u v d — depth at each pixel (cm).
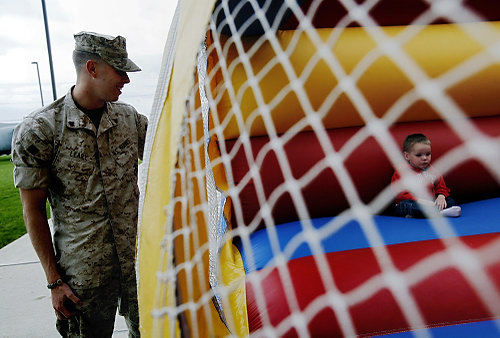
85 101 142
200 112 132
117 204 148
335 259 114
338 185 181
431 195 177
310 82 167
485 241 118
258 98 96
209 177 141
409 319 93
